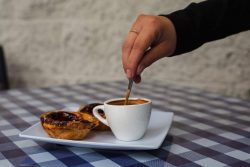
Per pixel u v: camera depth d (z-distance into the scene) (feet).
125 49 1.92
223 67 4.12
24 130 1.97
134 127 1.79
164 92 3.21
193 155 1.72
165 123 2.08
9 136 2.00
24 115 2.43
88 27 4.34
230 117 2.38
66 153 1.75
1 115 2.43
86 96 3.04
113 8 4.28
